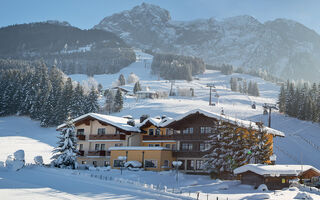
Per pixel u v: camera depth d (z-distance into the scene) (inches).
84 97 4795.8
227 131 1793.8
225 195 1290.6
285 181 1566.2
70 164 2078.0
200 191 1417.3
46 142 3435.0
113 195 1183.6
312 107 4325.8
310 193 1398.9
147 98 6067.9
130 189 1317.7
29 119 4640.8
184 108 4704.7
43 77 5447.8
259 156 1758.1
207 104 5344.5
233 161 1724.9
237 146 1750.7
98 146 2477.9
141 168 2049.7
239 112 4517.7
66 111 4424.2
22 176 1610.5
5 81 5142.7
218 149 1791.3
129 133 2336.4
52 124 4335.6
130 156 2139.5
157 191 1284.4
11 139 3385.8
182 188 1488.7
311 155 2950.3
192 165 2076.8
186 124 2139.5
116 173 1910.7
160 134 2367.1
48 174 1734.7
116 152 2197.3
